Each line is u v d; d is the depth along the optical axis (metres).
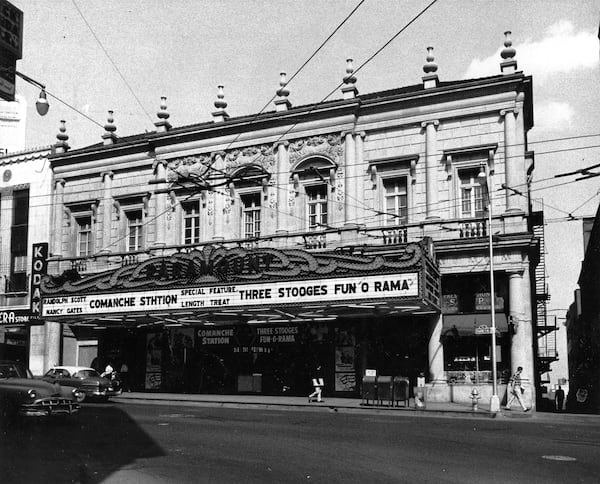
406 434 16.14
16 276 40.75
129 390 36.25
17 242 40.94
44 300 34.53
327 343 31.89
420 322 30.12
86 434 16.20
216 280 29.69
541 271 47.59
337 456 12.95
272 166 33.78
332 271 27.22
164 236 36.09
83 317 33.06
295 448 13.97
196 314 30.80
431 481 10.56
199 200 35.50
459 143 29.94
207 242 34.16
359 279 26.62
